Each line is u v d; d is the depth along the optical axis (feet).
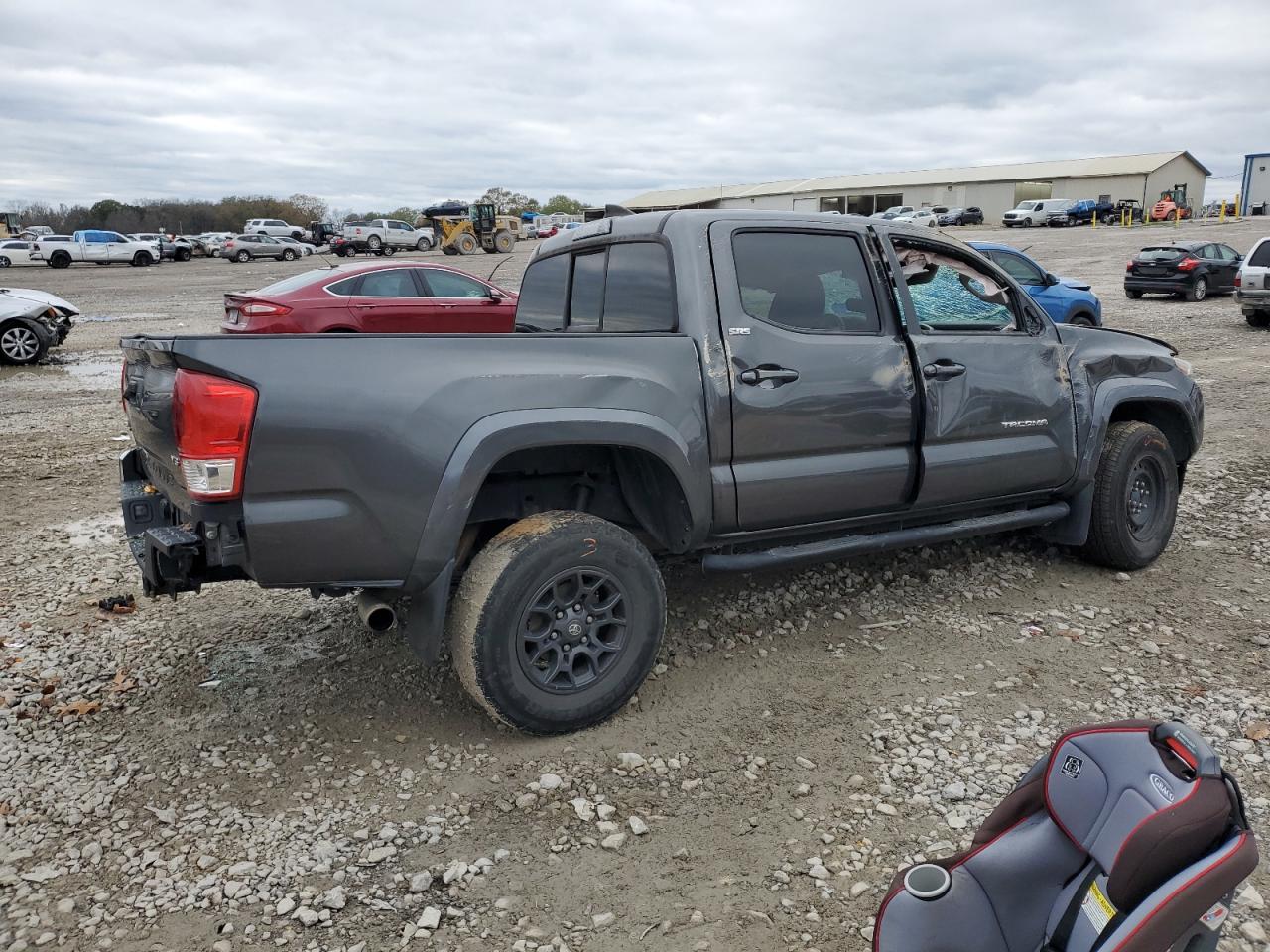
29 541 19.74
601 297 14.19
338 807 10.41
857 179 266.98
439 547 10.69
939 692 12.76
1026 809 6.97
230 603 16.24
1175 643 14.20
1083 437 16.14
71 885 9.19
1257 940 8.29
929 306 14.70
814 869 9.31
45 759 11.38
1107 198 191.11
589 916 8.75
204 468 9.72
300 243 159.63
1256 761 11.00
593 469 12.84
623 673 11.89
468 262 127.85
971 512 15.65
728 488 12.58
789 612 15.40
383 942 8.43
